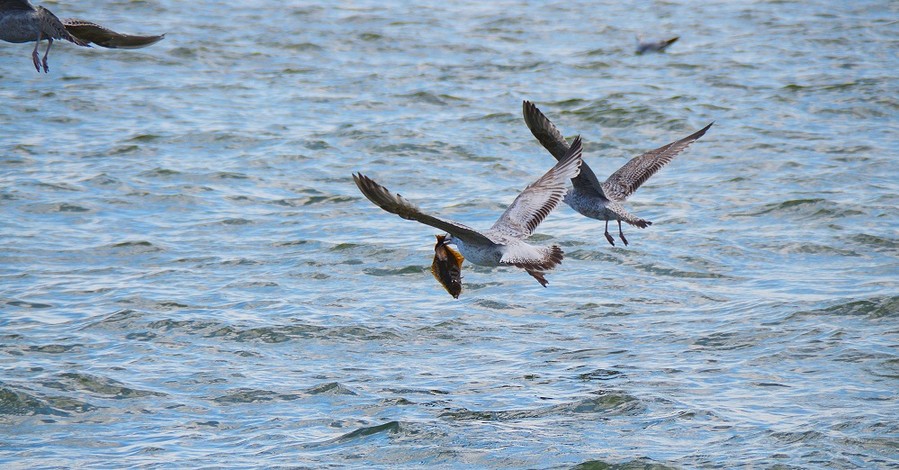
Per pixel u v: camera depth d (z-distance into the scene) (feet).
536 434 44.96
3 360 52.70
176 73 111.34
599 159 88.38
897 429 44.24
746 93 104.73
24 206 75.56
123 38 44.70
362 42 124.36
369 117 97.76
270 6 139.85
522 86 107.86
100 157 86.43
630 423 45.80
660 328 56.75
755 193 78.84
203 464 42.98
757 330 55.57
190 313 58.80
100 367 52.19
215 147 89.66
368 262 66.90
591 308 59.72
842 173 82.28
